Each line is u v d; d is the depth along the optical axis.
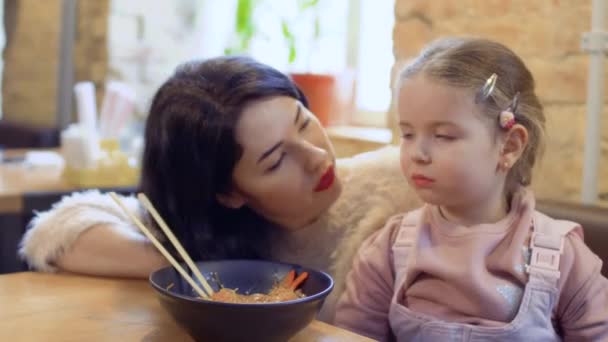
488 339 0.89
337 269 1.14
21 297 0.92
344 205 1.16
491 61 0.91
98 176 2.09
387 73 2.36
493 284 0.92
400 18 1.72
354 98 2.44
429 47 0.96
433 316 0.94
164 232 0.96
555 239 0.94
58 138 3.38
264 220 1.12
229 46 3.06
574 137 1.45
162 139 1.01
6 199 1.88
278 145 0.99
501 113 0.89
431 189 0.90
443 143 0.88
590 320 0.92
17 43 3.79
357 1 2.50
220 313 0.72
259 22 2.75
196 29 3.32
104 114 2.47
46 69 3.59
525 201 0.97
